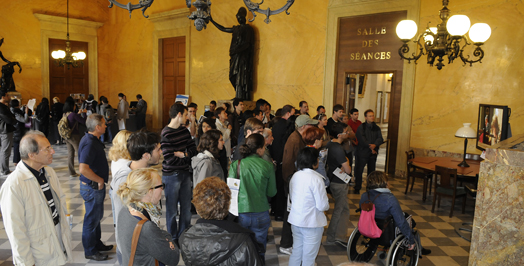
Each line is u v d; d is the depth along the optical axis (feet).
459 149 24.97
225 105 28.60
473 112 24.13
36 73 47.55
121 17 51.19
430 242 15.65
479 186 7.87
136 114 45.83
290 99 33.88
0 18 44.45
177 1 43.09
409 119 27.25
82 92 52.44
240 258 6.40
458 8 24.43
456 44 15.65
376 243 12.07
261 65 35.88
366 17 29.25
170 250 6.80
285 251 14.06
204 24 10.59
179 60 44.60
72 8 49.67
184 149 13.91
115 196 8.72
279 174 17.16
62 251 9.40
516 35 22.04
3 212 8.49
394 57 27.94
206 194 6.84
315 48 31.94
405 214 12.23
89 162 11.95
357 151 23.13
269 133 15.65
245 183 11.23
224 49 38.78
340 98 31.12
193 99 42.50
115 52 52.54
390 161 28.73
